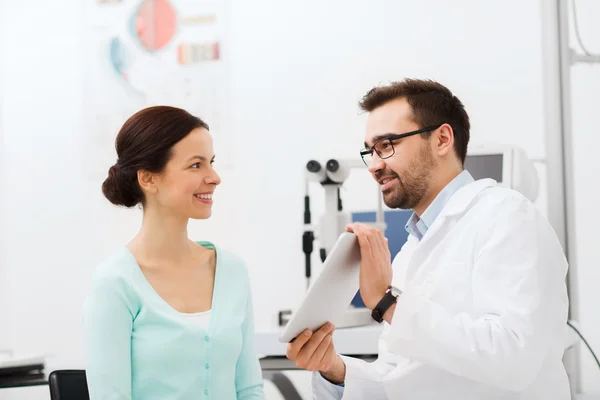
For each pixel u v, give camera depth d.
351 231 1.38
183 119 1.43
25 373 2.32
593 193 3.33
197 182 1.42
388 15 3.72
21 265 4.21
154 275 1.42
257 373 1.51
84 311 1.37
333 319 1.45
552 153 2.51
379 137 1.57
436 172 1.56
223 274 1.48
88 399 1.67
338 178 2.49
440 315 1.34
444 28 3.62
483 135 3.56
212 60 4.00
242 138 3.96
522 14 3.48
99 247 4.11
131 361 1.35
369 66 3.76
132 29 4.11
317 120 3.85
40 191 4.20
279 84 3.90
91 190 4.13
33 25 4.23
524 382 1.32
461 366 1.32
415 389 1.48
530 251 1.36
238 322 1.45
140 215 4.05
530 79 3.47
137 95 4.10
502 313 1.33
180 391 1.34
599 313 3.30
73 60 4.18
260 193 3.92
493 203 1.46
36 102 4.22
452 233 1.49
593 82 3.32
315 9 3.85
